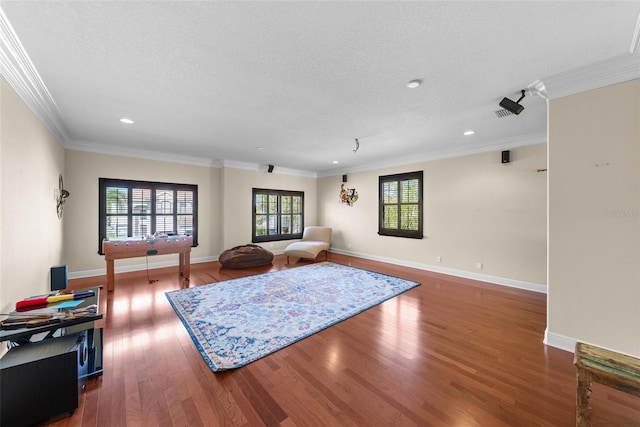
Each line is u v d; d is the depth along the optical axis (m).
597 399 1.74
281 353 2.25
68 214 4.34
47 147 3.13
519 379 1.91
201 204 5.87
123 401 1.67
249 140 4.28
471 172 4.63
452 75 2.22
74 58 1.96
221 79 2.28
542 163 3.89
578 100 2.21
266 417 1.56
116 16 1.52
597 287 2.16
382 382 1.88
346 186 7.03
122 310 3.14
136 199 5.03
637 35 1.70
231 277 4.68
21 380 1.46
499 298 3.64
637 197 2.00
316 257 6.14
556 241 2.33
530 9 1.47
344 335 2.58
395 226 5.88
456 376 1.95
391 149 4.88
